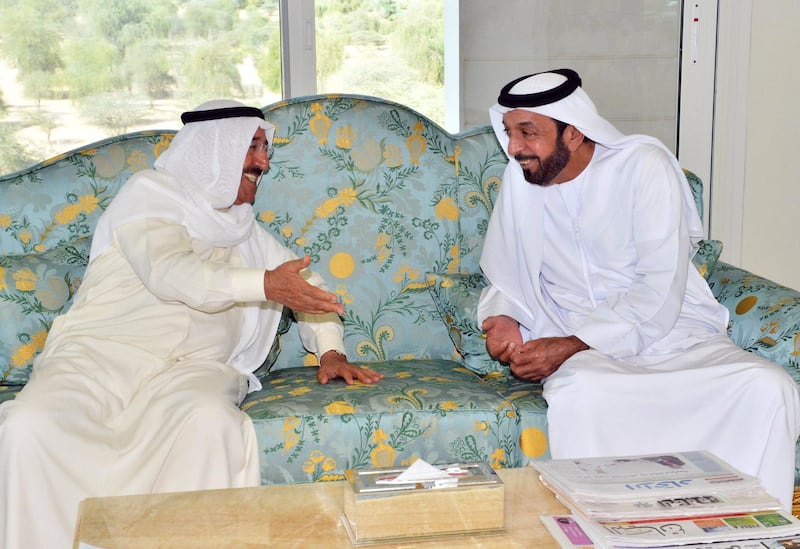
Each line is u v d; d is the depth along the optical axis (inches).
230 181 95.9
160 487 80.4
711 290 108.0
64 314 92.8
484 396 90.4
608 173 99.2
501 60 142.5
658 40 145.2
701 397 88.1
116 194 104.3
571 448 87.8
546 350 94.4
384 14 138.9
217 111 97.4
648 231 96.0
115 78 134.3
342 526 58.4
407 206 109.1
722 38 145.3
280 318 102.2
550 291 103.5
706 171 149.0
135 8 133.3
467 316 103.1
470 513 57.3
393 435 86.0
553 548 55.5
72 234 102.9
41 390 81.3
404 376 97.8
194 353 92.2
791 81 147.3
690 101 147.1
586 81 145.0
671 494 60.0
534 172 98.6
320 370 96.8
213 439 80.0
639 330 94.0
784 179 149.6
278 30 137.5
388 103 110.6
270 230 106.5
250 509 60.8
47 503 77.3
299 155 107.3
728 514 57.6
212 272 87.1
